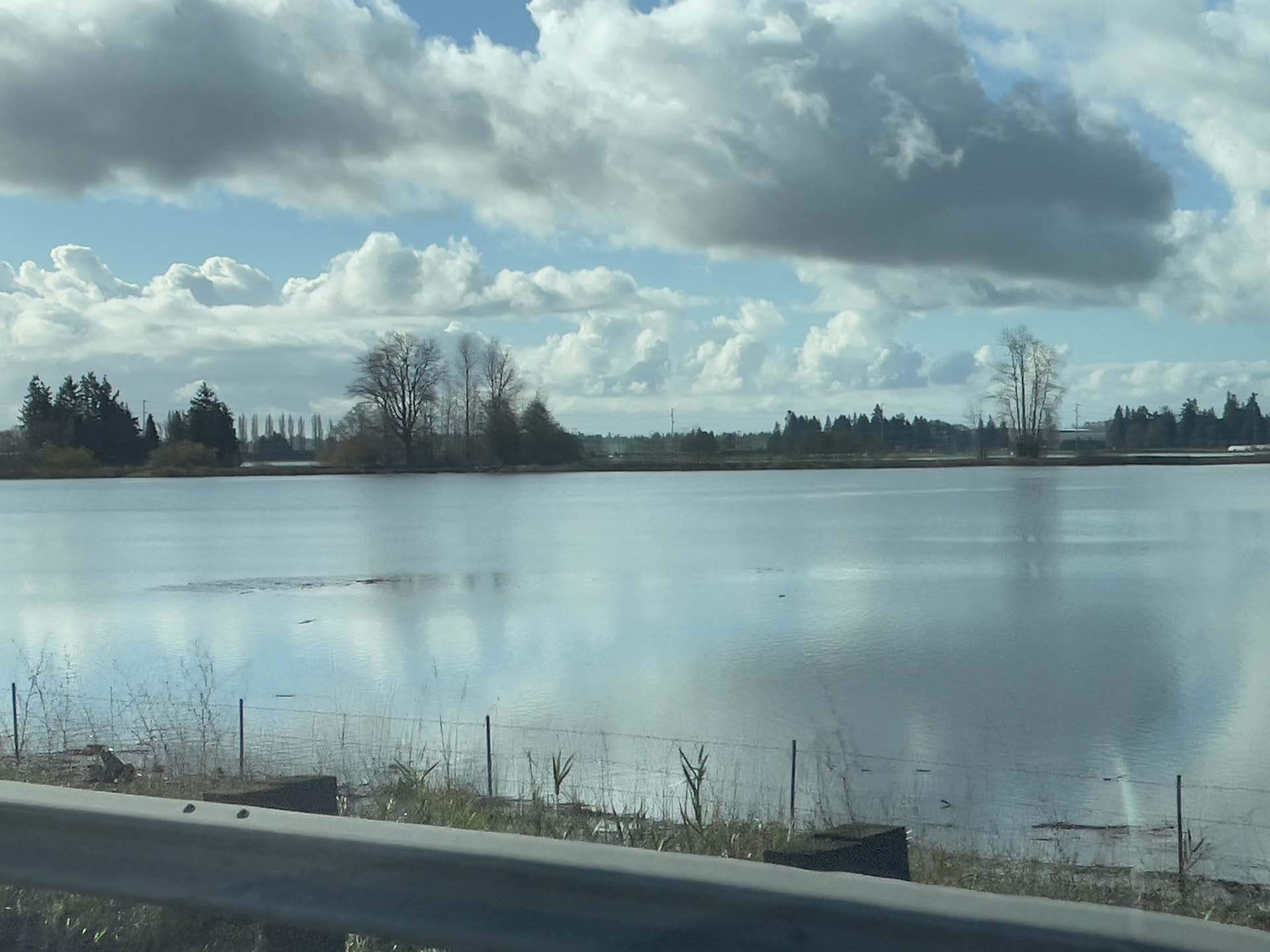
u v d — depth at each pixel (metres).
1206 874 9.60
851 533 54.62
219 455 144.12
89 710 16.59
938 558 43.31
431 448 131.25
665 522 62.84
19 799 4.15
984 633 26.00
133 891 4.02
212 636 26.88
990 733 16.28
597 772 13.15
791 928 3.23
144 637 26.84
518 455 131.50
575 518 66.75
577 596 33.69
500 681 20.78
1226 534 52.34
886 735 16.22
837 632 26.33
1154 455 157.88
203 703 15.67
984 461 148.50
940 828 11.07
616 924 3.43
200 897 3.94
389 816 7.85
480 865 3.56
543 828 7.90
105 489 115.00
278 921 3.84
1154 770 14.17
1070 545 47.94
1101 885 8.23
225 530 62.47
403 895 3.69
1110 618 28.33
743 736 15.95
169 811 3.97
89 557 47.78
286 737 14.92
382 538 55.25
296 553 48.94
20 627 28.61
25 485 124.44
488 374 129.88
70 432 138.50
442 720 16.80
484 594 34.41
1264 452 161.38
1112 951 2.90
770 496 88.75
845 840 5.41
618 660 22.97
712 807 10.66
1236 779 13.80
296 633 27.22
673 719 17.31
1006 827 11.36
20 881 4.18
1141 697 18.94
